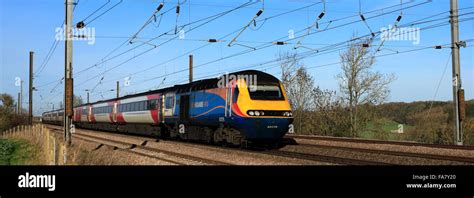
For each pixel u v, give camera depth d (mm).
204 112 22766
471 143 26672
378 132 34094
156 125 31812
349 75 36469
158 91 32062
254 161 16391
